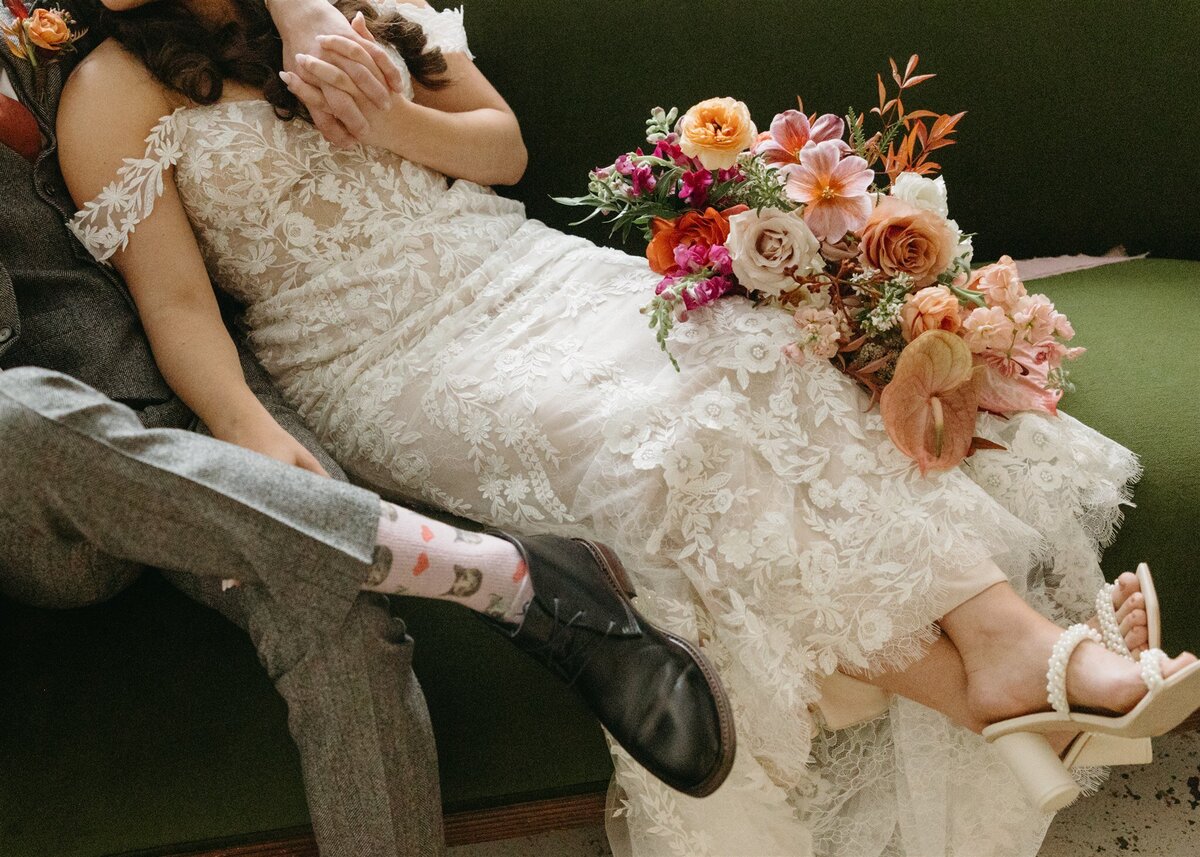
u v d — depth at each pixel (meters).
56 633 1.08
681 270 1.12
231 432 1.08
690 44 1.54
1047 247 1.71
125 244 1.12
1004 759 0.99
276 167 1.17
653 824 1.05
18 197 1.10
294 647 0.94
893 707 1.10
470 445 1.13
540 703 1.10
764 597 1.01
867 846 1.11
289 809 1.04
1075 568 1.09
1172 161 1.63
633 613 1.02
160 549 0.89
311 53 1.16
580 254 1.26
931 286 1.08
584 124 1.56
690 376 1.06
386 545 0.93
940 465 1.03
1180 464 1.18
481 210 1.33
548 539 1.04
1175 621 1.15
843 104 1.59
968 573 1.00
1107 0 1.56
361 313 1.20
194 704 1.05
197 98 1.13
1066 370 1.33
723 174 1.13
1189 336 1.37
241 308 1.37
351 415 1.19
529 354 1.14
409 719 1.00
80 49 1.19
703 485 1.02
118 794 1.01
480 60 1.52
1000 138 1.62
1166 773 1.41
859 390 1.09
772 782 1.05
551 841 1.36
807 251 1.06
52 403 0.85
